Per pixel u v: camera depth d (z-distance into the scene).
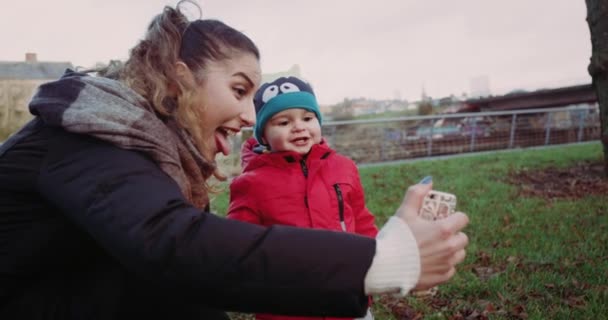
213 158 1.28
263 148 2.65
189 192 1.07
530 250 4.01
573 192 6.68
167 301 1.10
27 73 35.59
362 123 13.52
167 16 1.22
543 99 25.55
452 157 12.83
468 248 4.12
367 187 7.94
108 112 0.95
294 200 2.38
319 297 0.76
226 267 0.74
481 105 30.02
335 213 2.37
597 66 6.81
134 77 1.14
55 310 1.01
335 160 2.55
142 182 0.85
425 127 14.96
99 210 0.82
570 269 3.51
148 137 0.96
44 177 0.91
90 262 1.04
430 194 1.07
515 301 3.05
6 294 1.01
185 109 1.12
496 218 5.19
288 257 0.76
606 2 6.50
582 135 16.17
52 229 0.96
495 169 9.45
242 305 0.76
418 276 0.79
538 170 9.02
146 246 0.75
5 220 0.96
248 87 1.21
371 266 0.77
